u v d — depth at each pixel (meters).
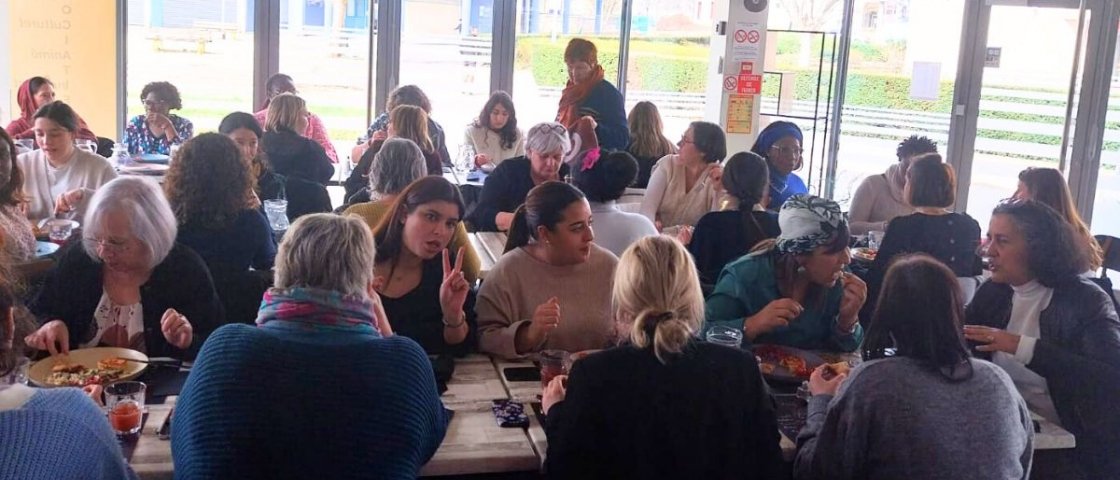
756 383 1.79
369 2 7.32
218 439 1.54
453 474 1.91
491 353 2.52
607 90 5.39
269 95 6.57
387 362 1.65
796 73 7.50
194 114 7.28
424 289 2.56
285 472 1.55
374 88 7.47
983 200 7.54
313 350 1.62
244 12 7.19
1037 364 2.34
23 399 1.21
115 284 2.43
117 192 2.32
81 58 6.85
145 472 1.76
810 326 2.69
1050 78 7.07
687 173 4.44
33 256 2.77
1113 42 6.78
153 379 2.19
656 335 1.75
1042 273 2.48
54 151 4.14
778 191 4.60
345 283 1.70
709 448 1.74
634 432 1.74
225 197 2.85
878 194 4.99
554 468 1.78
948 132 7.54
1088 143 6.93
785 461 2.03
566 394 1.80
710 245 3.47
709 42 7.57
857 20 7.48
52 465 1.14
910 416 1.79
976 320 2.63
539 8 7.61
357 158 5.84
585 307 2.62
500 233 3.98
